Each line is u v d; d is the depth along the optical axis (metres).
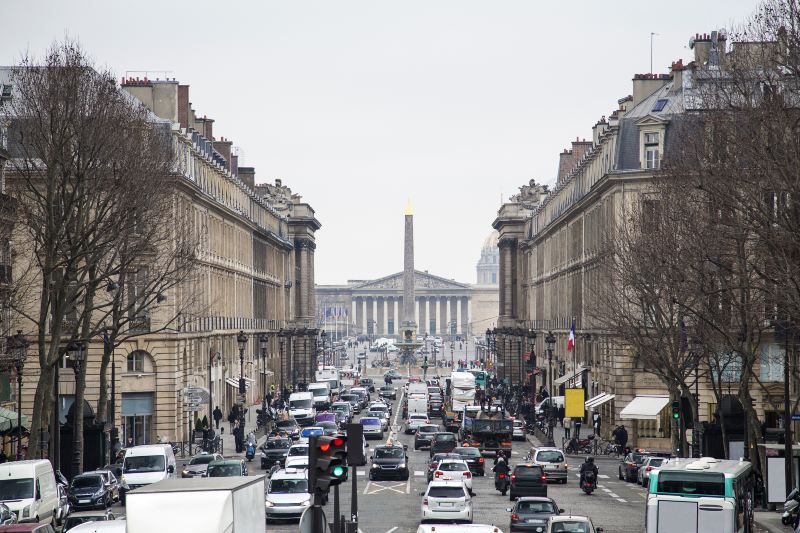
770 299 85.69
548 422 177.62
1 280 101.69
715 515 65.44
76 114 101.31
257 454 150.50
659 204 113.38
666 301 112.88
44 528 61.25
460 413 197.12
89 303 104.19
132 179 104.44
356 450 53.19
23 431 116.44
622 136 157.38
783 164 74.19
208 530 49.28
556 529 64.69
